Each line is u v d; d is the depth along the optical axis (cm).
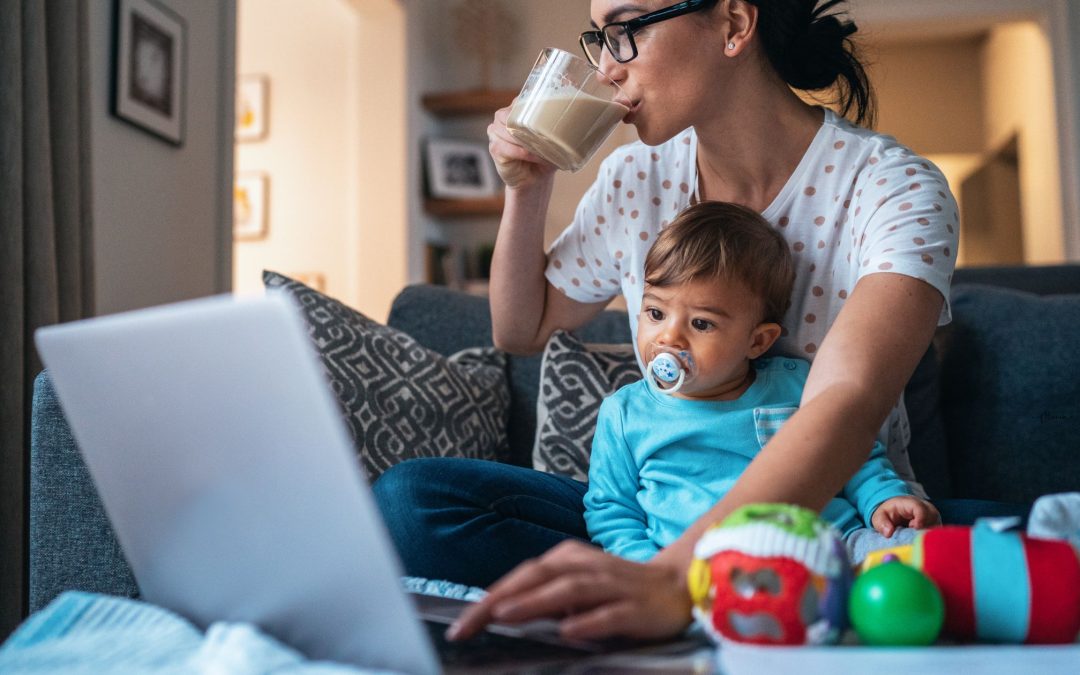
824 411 78
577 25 460
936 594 57
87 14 209
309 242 430
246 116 438
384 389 143
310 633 57
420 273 446
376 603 52
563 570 60
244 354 51
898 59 621
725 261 113
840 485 75
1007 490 156
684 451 115
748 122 120
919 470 156
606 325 176
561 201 438
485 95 444
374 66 425
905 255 96
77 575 111
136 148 247
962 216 637
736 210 119
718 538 60
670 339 114
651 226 135
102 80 232
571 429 148
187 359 53
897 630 56
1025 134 511
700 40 111
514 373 173
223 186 291
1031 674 48
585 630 57
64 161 196
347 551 52
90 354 59
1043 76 460
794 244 123
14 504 171
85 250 205
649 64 111
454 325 183
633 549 107
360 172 424
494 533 102
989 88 592
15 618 170
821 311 122
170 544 63
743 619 57
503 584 59
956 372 165
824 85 126
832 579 57
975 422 161
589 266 143
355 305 423
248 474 54
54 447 112
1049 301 165
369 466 135
